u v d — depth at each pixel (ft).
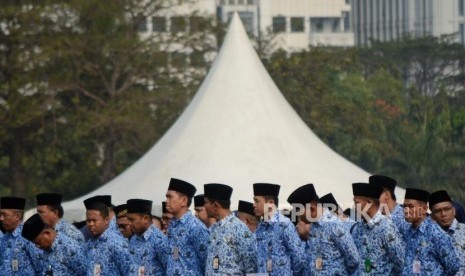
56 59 456.86
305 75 492.54
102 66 461.37
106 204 159.63
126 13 478.59
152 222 159.02
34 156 467.11
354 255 137.59
